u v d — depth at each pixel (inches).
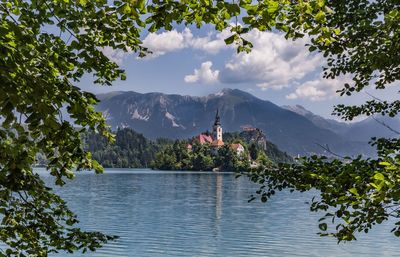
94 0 239.8
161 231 1867.6
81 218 2253.9
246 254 1441.9
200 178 7012.8
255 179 310.2
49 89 173.3
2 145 208.8
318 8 197.3
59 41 266.1
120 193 4003.4
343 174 256.1
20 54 173.9
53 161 235.1
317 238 1723.7
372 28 301.6
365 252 1475.1
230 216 2433.6
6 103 154.6
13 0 239.1
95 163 246.2
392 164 214.2
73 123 239.3
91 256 1301.7
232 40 208.4
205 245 1578.5
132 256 1360.7
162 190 4446.4
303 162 296.4
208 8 193.6
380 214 228.4
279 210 2765.7
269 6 195.3
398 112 381.1
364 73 342.0
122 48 275.7
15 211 275.0
